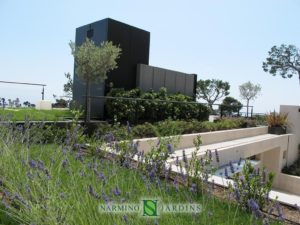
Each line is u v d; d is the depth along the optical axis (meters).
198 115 12.81
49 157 3.79
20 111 7.39
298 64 35.19
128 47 11.96
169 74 13.74
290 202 3.84
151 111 10.42
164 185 3.36
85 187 2.70
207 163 4.00
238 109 15.41
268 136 13.12
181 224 2.64
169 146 3.97
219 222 2.99
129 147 4.28
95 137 5.93
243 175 3.72
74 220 2.28
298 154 15.34
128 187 3.14
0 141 4.00
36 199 2.41
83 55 8.95
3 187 2.81
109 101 9.57
